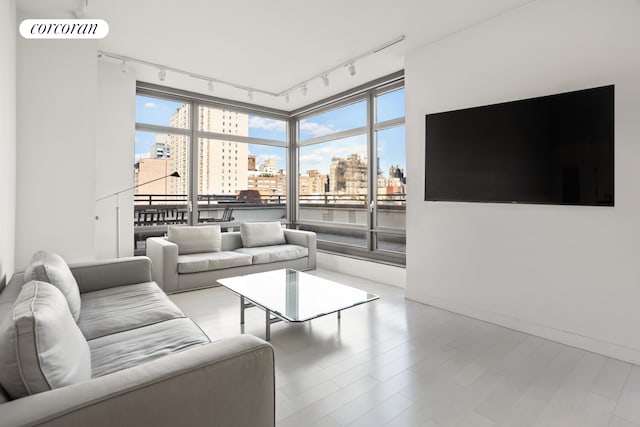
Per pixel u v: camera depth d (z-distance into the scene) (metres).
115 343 1.74
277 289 3.03
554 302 2.67
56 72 3.07
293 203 6.29
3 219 2.19
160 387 1.03
